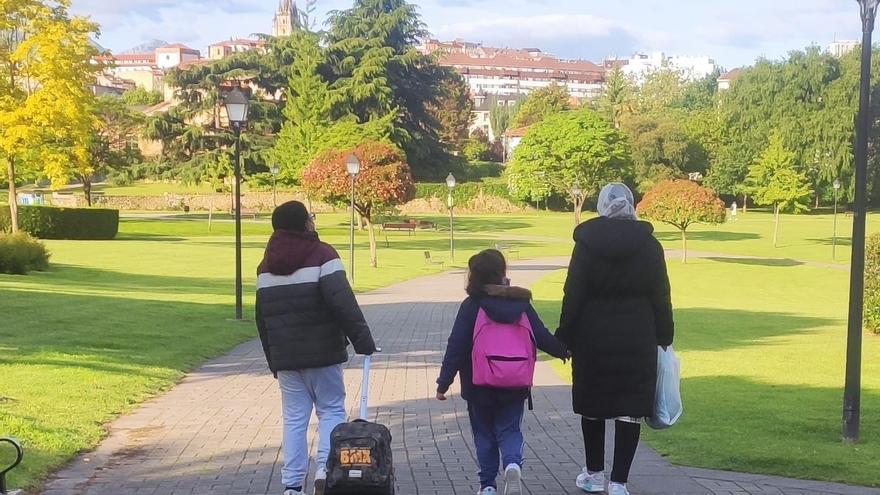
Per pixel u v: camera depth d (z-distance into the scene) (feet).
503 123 509.76
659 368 18.34
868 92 23.35
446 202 281.13
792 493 18.39
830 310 84.79
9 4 119.14
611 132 222.28
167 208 258.57
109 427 25.76
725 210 146.51
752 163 253.24
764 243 193.57
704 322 64.95
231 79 242.58
